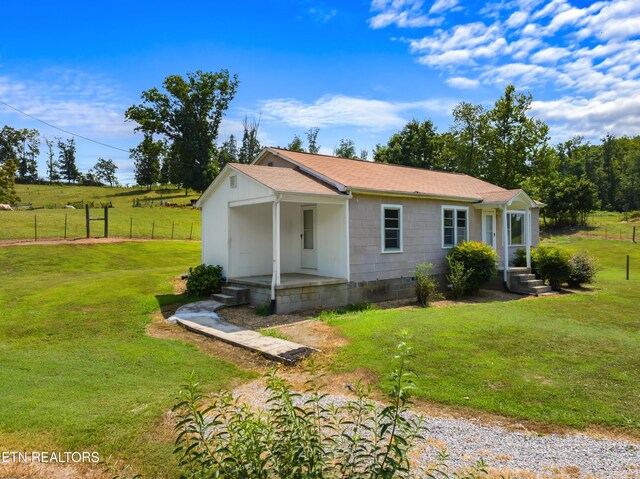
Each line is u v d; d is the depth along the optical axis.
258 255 13.02
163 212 42.03
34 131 79.12
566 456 3.96
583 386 5.51
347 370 6.28
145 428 4.45
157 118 46.34
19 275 16.52
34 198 59.38
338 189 11.67
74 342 8.12
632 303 11.60
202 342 8.16
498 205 14.80
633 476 3.63
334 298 11.44
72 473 3.66
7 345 7.94
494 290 14.80
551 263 14.20
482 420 4.70
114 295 11.98
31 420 4.59
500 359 6.50
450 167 41.09
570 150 79.19
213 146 50.00
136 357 7.17
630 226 38.56
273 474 2.53
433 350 6.88
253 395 5.48
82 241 23.45
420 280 11.93
